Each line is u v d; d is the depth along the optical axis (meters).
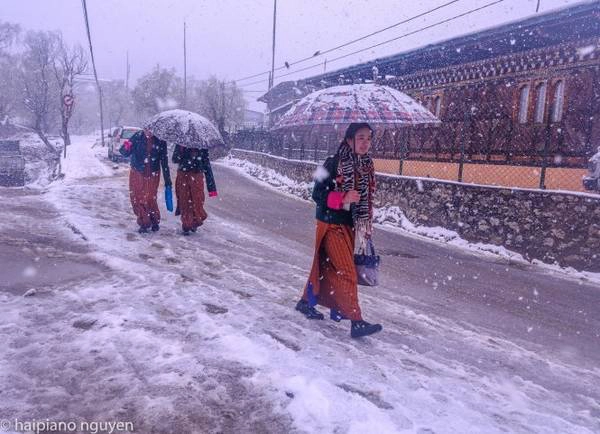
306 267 7.46
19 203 9.71
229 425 2.59
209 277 5.84
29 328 3.71
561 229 10.23
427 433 2.65
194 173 8.41
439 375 3.84
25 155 51.16
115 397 2.78
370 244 4.42
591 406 3.85
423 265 9.34
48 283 4.91
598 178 10.47
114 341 3.50
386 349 4.27
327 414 2.71
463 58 18.44
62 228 7.62
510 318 6.41
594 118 13.83
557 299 7.67
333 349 3.91
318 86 28.78
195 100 58.47
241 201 16.08
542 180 11.04
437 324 5.60
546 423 3.23
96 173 19.61
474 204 12.20
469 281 8.34
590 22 13.25
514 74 16.56
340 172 4.21
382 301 6.39
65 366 3.12
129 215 9.78
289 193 20.95
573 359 5.11
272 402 2.82
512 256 11.06
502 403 3.50
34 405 2.66
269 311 4.70
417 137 20.91
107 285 4.91
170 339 3.62
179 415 2.64
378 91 4.65
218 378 3.06
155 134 7.63
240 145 37.00
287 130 5.12
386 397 3.08
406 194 14.41
